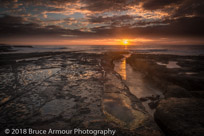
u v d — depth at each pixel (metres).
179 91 4.95
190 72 8.76
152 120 2.71
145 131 2.27
